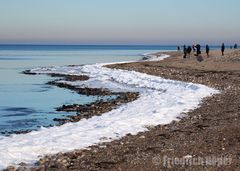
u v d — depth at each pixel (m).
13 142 15.27
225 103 24.16
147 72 49.84
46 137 16.09
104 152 13.80
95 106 27.70
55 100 32.56
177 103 24.17
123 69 56.88
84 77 50.56
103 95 34.19
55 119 24.02
